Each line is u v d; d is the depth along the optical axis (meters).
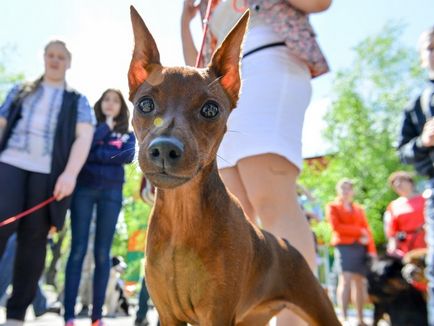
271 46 3.61
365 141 24.84
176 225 2.49
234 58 2.69
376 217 22.67
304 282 3.20
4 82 24.42
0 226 4.34
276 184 3.46
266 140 3.42
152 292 2.61
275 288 3.05
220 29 3.86
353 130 25.27
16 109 4.64
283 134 3.48
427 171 4.05
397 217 7.01
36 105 4.68
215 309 2.48
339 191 8.28
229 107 2.67
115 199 5.51
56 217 4.61
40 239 4.61
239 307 2.70
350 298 8.18
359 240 7.94
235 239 2.54
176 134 2.22
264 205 3.49
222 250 2.48
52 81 4.84
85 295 8.40
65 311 5.31
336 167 24.81
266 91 3.51
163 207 2.52
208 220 2.48
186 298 2.52
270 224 3.46
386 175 23.70
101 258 5.45
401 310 6.24
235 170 3.67
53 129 4.70
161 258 2.53
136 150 2.50
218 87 2.56
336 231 8.04
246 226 2.69
